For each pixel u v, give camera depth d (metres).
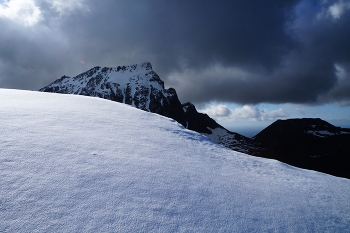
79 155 4.49
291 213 4.00
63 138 5.21
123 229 2.73
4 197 2.86
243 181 5.15
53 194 3.11
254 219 3.58
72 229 2.58
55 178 3.49
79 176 3.69
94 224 2.72
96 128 6.66
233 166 6.21
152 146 6.23
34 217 2.65
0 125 5.15
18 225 2.50
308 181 5.93
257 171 6.18
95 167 4.12
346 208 4.52
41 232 2.47
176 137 7.90
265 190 4.82
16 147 4.21
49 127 5.78
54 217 2.71
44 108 7.68
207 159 6.32
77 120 7.02
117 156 4.88
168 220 3.08
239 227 3.29
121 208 3.11
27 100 8.77
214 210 3.59
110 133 6.50
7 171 3.40
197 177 4.77
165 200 3.56
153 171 4.52
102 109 9.68
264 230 3.35
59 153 4.38
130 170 4.33
